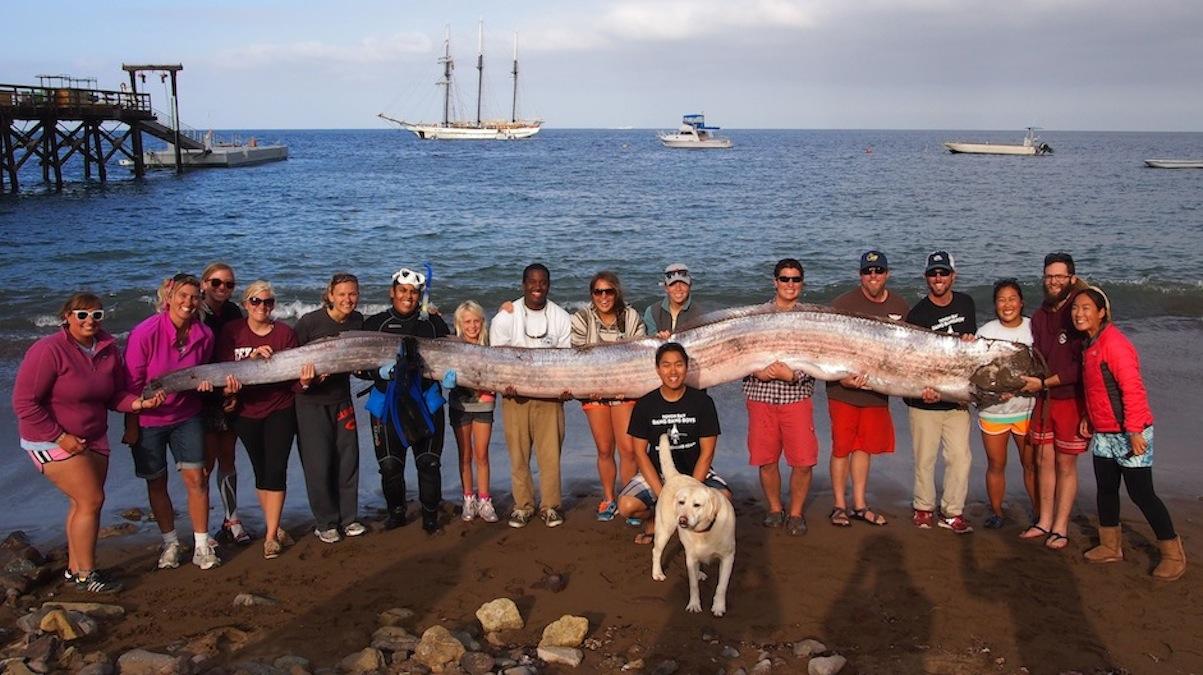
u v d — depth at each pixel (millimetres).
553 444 6766
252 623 5332
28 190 42906
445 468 8289
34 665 4668
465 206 35938
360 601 5621
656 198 40000
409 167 69812
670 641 5090
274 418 6254
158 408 5902
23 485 7773
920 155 96500
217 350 6324
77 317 5457
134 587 5824
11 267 19719
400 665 4781
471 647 5004
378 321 6668
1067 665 4820
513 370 6496
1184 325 14148
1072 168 67875
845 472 6758
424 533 6660
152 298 16078
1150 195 40688
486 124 152000
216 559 6164
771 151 111875
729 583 5816
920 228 27766
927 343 6367
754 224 29109
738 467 8242
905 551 6281
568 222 29812
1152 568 5961
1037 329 6430
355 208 34812
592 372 6488
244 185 47531
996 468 6676
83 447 5586
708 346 6520
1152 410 9508
